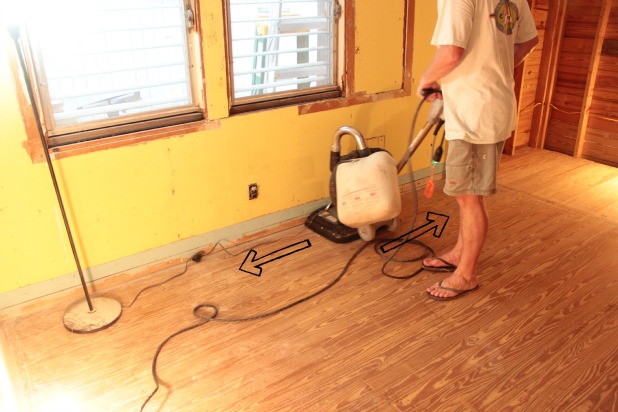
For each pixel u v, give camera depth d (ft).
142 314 7.37
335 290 7.91
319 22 9.37
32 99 6.00
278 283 8.11
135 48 7.32
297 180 9.74
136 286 8.04
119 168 7.56
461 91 6.78
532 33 7.32
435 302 7.57
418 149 11.56
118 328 7.07
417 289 7.91
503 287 7.91
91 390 5.97
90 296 7.75
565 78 13.69
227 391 5.94
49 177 7.01
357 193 8.18
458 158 6.92
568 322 7.07
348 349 6.61
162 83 7.81
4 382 5.64
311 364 6.36
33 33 6.51
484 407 5.67
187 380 6.11
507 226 9.90
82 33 6.94
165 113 7.95
